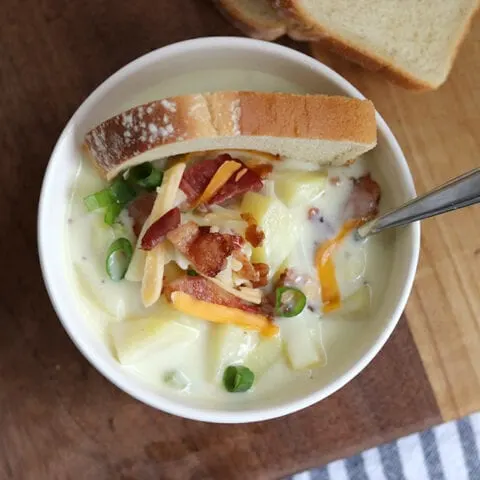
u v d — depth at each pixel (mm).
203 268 235
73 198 248
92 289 245
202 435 272
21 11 266
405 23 275
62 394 266
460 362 282
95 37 269
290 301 247
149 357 245
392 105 282
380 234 259
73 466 266
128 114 230
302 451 274
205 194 241
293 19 265
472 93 285
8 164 265
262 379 251
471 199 211
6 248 264
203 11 274
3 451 264
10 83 266
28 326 265
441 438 296
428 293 282
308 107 234
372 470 293
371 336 251
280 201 249
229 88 259
